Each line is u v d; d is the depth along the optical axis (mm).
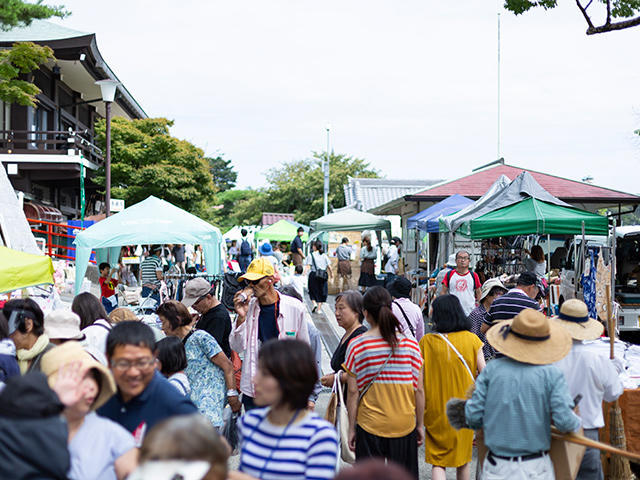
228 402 5504
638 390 5188
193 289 6352
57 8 13586
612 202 20234
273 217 49406
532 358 3676
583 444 3574
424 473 5988
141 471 1929
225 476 2045
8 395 2324
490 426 3738
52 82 26016
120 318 6309
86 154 25828
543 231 9891
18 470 2242
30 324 4527
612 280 8391
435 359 4969
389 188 34438
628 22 8562
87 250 10445
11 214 11547
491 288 7246
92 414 2811
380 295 4633
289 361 2729
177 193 27391
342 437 4652
